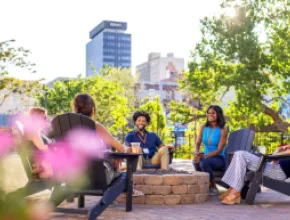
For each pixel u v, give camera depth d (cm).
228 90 2052
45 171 496
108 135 458
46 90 3928
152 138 688
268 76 1973
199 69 2073
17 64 2566
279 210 517
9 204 206
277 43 1977
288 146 597
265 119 2005
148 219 456
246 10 1995
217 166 648
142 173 585
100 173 440
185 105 2195
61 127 441
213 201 587
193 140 2041
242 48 1931
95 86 3653
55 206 445
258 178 554
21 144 488
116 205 550
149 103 2195
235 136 693
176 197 560
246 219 459
